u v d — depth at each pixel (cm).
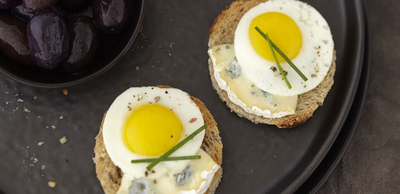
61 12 26
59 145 27
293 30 27
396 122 30
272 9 28
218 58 27
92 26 26
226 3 30
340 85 29
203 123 26
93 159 27
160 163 25
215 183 27
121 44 27
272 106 27
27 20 26
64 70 27
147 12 29
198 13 30
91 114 28
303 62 27
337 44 30
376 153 30
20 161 27
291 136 29
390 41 32
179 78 29
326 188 29
